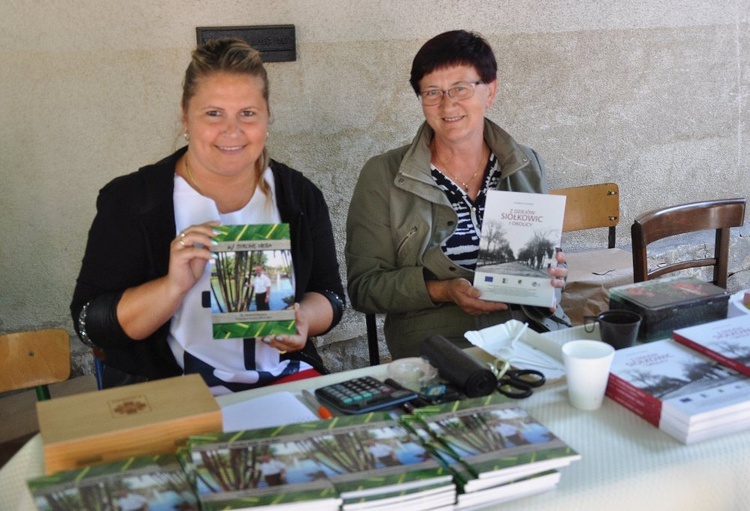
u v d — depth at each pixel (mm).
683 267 2648
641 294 1936
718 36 4004
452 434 1346
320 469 1228
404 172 2480
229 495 1149
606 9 3715
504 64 3586
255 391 1693
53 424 1304
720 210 2646
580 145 3859
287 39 3162
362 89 3359
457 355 1660
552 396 1625
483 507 1254
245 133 2010
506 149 2533
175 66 3049
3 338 1925
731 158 4246
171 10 2994
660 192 4125
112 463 1270
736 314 1955
